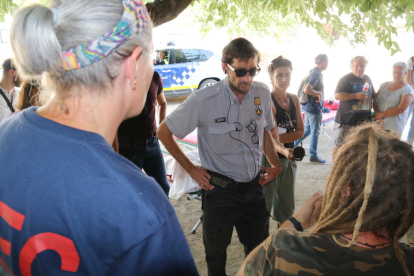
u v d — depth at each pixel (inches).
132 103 30.5
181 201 158.9
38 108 29.9
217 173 84.3
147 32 28.9
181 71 408.5
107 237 24.8
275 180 110.5
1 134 28.5
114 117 29.2
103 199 24.6
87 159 25.4
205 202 86.6
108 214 24.5
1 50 364.5
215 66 429.4
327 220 33.1
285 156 107.4
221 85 83.1
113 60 26.8
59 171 24.8
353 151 33.5
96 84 26.7
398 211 30.1
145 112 117.7
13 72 120.0
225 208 84.4
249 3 120.0
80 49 25.0
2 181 26.1
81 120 27.4
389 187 30.1
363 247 30.9
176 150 85.0
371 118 183.8
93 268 25.6
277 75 111.3
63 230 24.7
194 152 130.6
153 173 128.0
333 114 228.2
